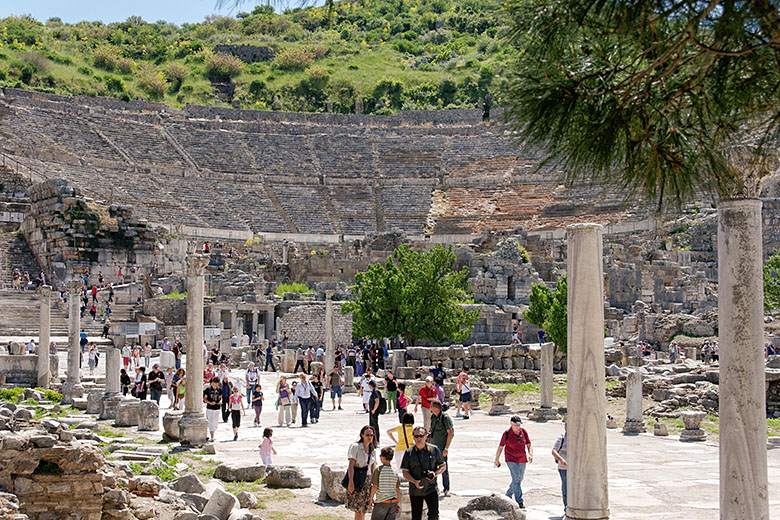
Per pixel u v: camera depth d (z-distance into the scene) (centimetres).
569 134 698
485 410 3325
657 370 3991
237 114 12056
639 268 6575
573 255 1024
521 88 700
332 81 16025
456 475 1766
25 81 13162
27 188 7619
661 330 5672
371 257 6956
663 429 2641
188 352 2109
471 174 10731
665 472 1881
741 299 818
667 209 730
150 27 18350
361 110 14875
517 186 10138
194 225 8269
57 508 1240
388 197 10094
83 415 2728
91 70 14675
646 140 691
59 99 10900
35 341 4466
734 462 820
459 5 19575
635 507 1462
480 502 1243
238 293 5900
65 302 5369
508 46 695
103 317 5344
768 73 649
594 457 988
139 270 6319
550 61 685
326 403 3434
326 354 3966
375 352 4678
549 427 2734
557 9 656
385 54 17775
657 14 640
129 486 1424
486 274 5894
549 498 1527
